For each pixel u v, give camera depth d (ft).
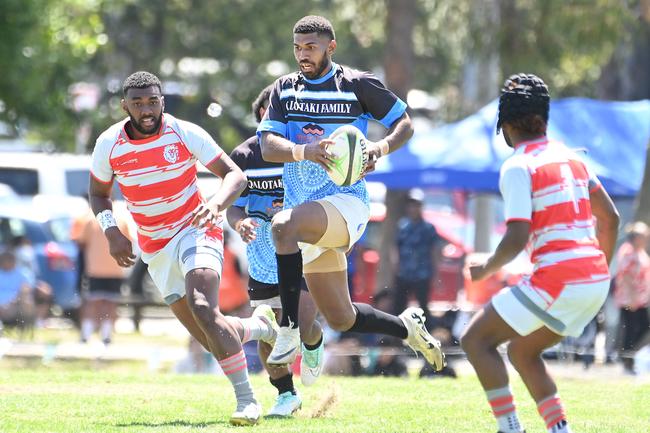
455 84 440.86
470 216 298.76
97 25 282.97
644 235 167.94
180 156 81.61
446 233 250.98
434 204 317.01
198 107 397.80
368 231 272.92
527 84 69.46
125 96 80.18
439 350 90.63
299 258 80.53
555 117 204.64
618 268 167.73
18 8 230.48
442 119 381.81
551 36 249.55
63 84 260.21
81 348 180.75
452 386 111.04
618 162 200.03
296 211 80.64
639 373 147.74
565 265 66.44
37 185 250.37
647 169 193.47
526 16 250.78
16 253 199.62
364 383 113.50
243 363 81.00
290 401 89.35
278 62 406.82
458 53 387.14
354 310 86.17
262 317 87.66
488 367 67.92
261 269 91.61
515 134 69.97
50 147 328.90
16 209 222.69
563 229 67.05
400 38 276.82
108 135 82.02
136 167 81.25
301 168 84.28
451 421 86.89
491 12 252.01
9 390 104.68
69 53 260.62
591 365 153.89
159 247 82.84
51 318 219.00
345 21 392.47
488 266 67.72
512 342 69.56
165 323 244.01
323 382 115.65
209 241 81.71
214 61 405.39
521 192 66.90
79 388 107.04
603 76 327.26
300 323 87.76
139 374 123.24
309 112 83.46
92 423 83.30
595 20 236.22
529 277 67.92
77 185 253.03
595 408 95.35
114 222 83.35
